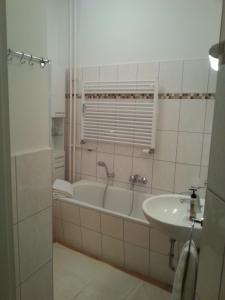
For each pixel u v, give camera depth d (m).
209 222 0.57
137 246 2.27
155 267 2.21
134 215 2.98
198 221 1.30
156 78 2.71
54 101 3.03
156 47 2.69
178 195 2.07
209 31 2.41
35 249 1.49
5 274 0.89
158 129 2.78
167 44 2.63
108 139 3.05
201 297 0.60
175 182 2.77
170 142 2.74
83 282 2.15
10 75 1.25
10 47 1.24
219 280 0.50
